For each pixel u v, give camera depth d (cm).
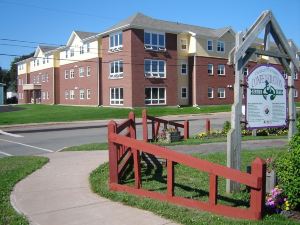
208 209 620
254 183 562
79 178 930
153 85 4512
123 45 4475
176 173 941
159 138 1653
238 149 756
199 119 3394
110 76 4719
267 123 838
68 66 5881
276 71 852
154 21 4622
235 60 752
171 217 608
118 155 859
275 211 613
